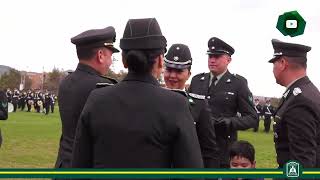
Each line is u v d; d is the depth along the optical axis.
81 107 4.43
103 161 3.19
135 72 3.28
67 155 4.44
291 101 4.50
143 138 3.10
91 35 4.59
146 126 3.11
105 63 4.66
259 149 19.72
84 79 4.50
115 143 3.15
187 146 3.10
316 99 4.49
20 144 17.88
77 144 3.35
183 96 3.25
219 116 6.47
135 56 3.17
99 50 4.61
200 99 4.92
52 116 43.47
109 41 4.67
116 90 3.27
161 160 3.12
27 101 52.97
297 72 4.73
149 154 3.10
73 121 4.46
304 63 4.75
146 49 3.23
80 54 4.64
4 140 19.05
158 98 3.17
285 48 4.75
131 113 3.15
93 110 3.26
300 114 4.39
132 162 3.10
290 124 4.44
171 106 3.15
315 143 4.41
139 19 3.31
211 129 4.91
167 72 4.82
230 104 6.47
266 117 33.75
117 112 3.18
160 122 3.11
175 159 3.14
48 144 18.31
